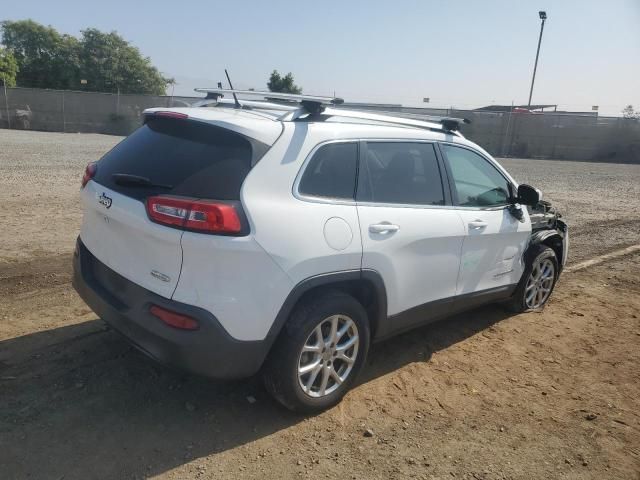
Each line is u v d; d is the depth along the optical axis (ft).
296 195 10.46
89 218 11.93
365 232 11.34
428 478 9.91
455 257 13.94
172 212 9.46
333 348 11.35
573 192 50.70
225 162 9.99
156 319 9.78
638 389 13.69
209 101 13.17
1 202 29.22
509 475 10.19
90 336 14.02
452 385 13.28
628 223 35.50
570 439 11.41
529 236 17.06
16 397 11.19
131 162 11.19
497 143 106.83
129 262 10.54
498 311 18.31
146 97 104.99
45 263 19.45
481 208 14.99
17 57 177.78
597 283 22.35
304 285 10.36
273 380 10.69
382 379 13.25
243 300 9.62
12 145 64.59
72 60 177.47
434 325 16.83
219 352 9.64
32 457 9.51
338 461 10.14
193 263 9.43
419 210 12.83
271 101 14.80
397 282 12.31
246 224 9.59
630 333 17.25
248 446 10.34
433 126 14.49
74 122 103.76
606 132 102.89
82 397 11.41
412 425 11.49
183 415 11.10
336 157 11.38
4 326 14.28
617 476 10.36
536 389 13.39
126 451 9.89
